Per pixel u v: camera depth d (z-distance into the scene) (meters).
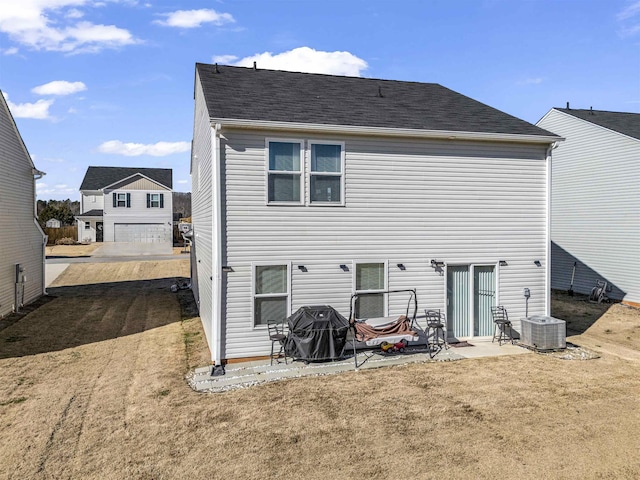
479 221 10.98
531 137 10.82
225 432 6.23
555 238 20.23
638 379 8.40
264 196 9.55
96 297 18.14
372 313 10.34
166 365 9.37
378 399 7.36
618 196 17.06
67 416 6.83
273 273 9.69
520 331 10.98
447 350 10.27
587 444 5.84
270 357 9.63
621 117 19.95
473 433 6.13
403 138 10.41
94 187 43.66
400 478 5.05
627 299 16.67
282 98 11.08
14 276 15.07
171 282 22.30
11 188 14.82
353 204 10.14
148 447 5.84
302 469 5.26
